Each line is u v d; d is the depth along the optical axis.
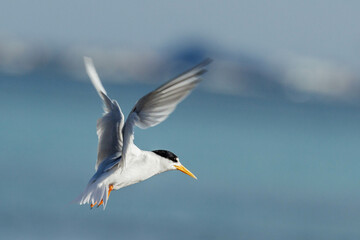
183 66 87.62
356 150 35.41
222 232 17.25
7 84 57.19
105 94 6.71
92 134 30.84
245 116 50.03
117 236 15.99
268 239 17.41
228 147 31.34
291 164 28.48
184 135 33.62
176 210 18.47
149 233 16.58
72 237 15.63
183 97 5.95
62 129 31.70
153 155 6.93
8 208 16.91
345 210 20.55
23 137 28.69
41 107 40.38
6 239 15.10
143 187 20.83
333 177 26.22
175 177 22.81
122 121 6.63
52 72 78.44
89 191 6.31
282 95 80.06
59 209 17.27
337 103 77.31
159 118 6.11
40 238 15.31
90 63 6.77
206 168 25.30
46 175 21.03
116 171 6.51
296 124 47.78
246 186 22.77
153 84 77.31
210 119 44.94
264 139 36.81
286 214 19.50
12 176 20.39
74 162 23.56
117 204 18.36
